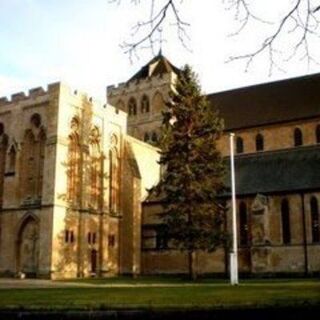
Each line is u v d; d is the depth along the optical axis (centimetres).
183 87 5516
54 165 5688
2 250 5953
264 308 1424
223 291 2648
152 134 7806
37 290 3011
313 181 5644
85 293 2600
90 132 6269
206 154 5334
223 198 5966
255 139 6719
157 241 6469
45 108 6025
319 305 1425
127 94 8181
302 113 6456
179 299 2034
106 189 6456
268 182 5947
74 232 5834
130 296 2295
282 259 5497
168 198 5288
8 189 6094
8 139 6266
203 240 5106
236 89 7450
